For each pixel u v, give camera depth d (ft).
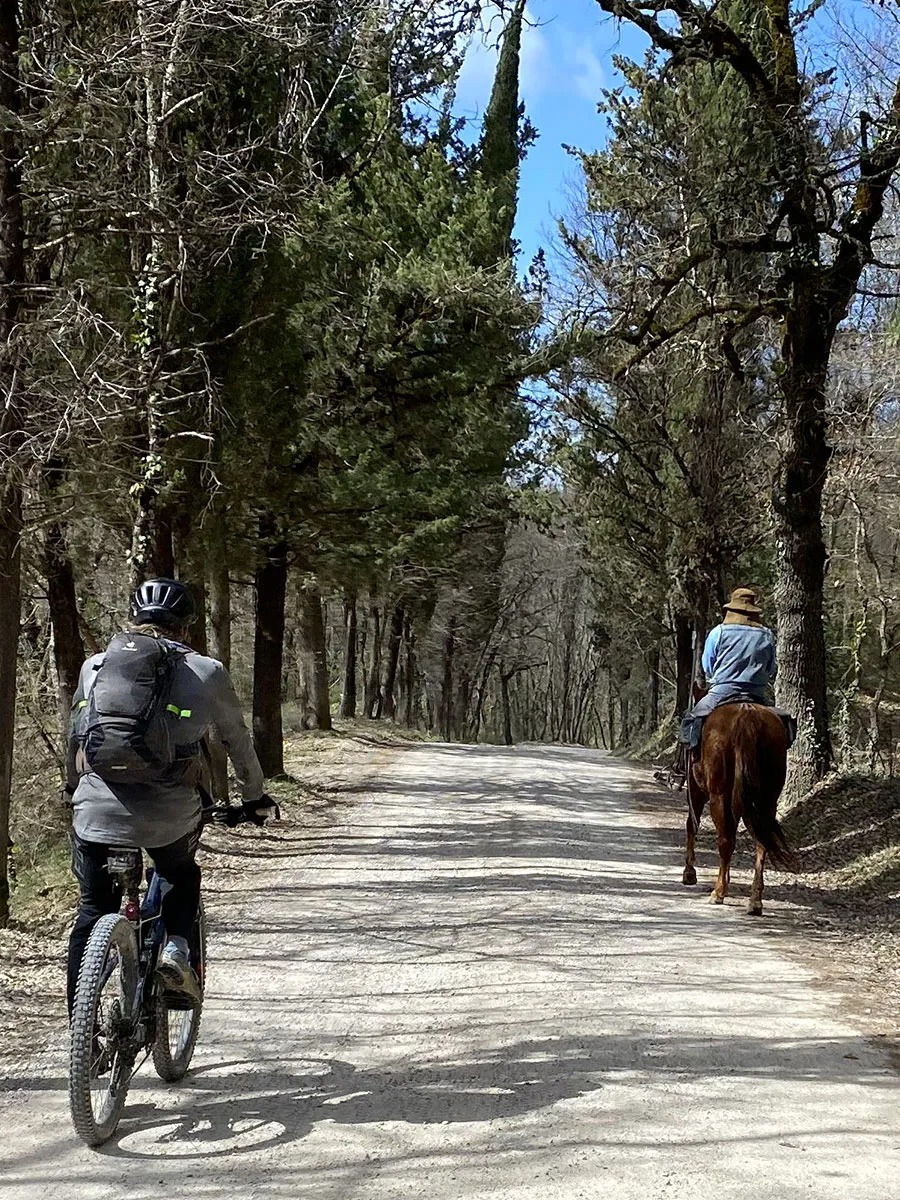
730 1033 21.20
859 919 32.17
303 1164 15.20
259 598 65.10
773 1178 14.82
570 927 30.60
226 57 36.68
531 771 85.10
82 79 29.81
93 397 30.19
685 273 50.24
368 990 24.13
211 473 39.34
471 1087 18.11
